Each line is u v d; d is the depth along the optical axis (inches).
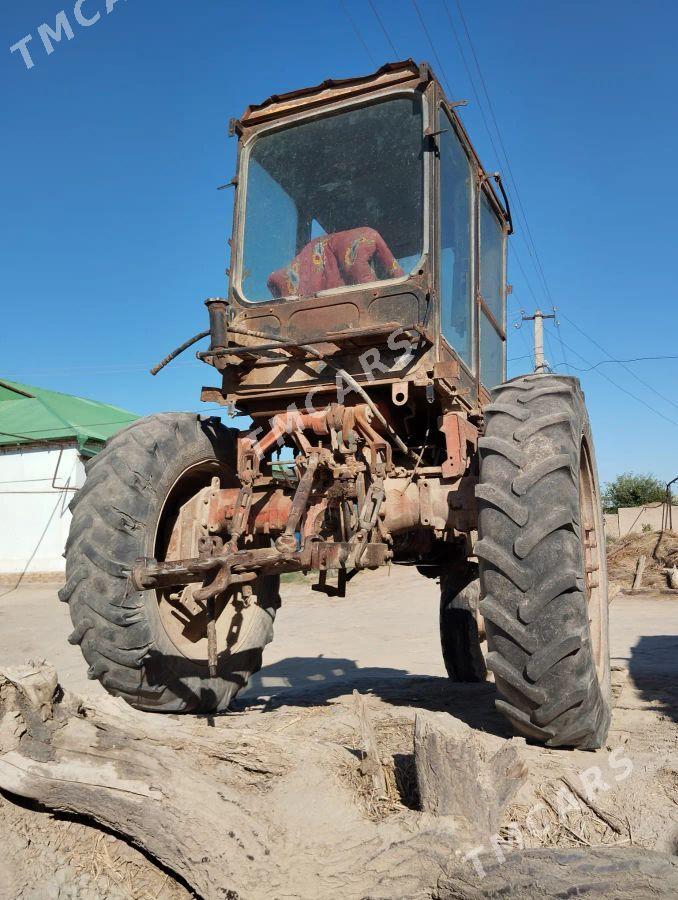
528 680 105.9
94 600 125.1
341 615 494.0
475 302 166.6
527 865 73.5
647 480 1531.7
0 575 751.7
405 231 143.0
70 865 88.6
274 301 146.8
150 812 86.3
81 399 1010.1
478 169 177.5
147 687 131.9
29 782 90.9
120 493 129.0
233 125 161.6
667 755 111.9
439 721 93.4
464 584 207.3
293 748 110.4
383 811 93.5
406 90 148.1
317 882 78.6
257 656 163.8
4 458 775.7
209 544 118.7
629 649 282.2
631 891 68.4
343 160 152.5
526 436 110.6
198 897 83.2
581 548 109.4
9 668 97.7
